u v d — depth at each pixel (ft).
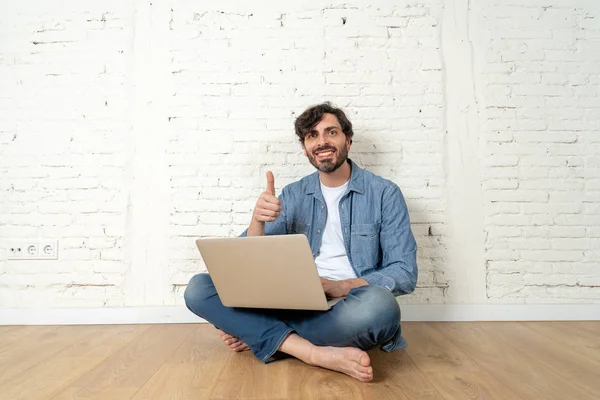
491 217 7.72
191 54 7.86
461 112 7.82
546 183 7.77
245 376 4.60
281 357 5.24
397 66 7.87
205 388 4.25
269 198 5.30
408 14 7.91
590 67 7.89
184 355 5.47
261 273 4.55
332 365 4.58
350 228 5.98
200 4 7.91
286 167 7.75
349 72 7.85
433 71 7.86
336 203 6.19
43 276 7.64
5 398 4.01
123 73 7.87
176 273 7.64
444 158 7.77
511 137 7.80
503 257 7.68
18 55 7.89
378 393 4.09
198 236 7.70
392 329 4.58
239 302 4.97
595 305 7.59
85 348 5.87
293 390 4.18
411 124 7.80
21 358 5.38
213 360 5.23
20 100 7.86
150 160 7.77
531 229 7.71
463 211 7.72
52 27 7.89
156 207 7.72
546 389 4.18
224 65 7.87
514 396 4.00
